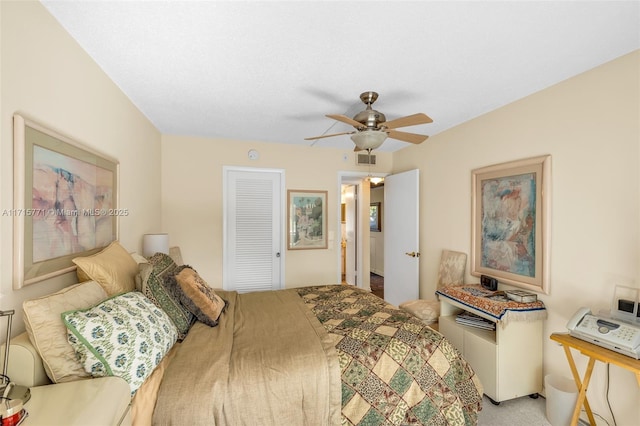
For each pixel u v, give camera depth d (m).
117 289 1.52
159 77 2.07
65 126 1.52
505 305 2.18
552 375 2.14
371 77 2.08
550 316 2.21
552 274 2.20
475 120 2.90
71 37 1.57
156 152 3.29
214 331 1.79
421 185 3.77
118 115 2.20
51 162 1.38
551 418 1.95
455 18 1.45
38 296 1.33
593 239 1.94
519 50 1.74
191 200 3.62
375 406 1.57
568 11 1.40
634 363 1.44
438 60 1.85
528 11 1.40
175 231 3.56
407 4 1.36
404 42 1.66
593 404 1.94
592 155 1.95
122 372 1.15
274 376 1.43
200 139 3.65
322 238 4.16
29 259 1.23
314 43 1.67
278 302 2.44
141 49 1.72
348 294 2.69
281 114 2.83
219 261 3.72
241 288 3.88
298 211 4.05
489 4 1.35
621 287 1.79
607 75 1.87
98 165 1.84
